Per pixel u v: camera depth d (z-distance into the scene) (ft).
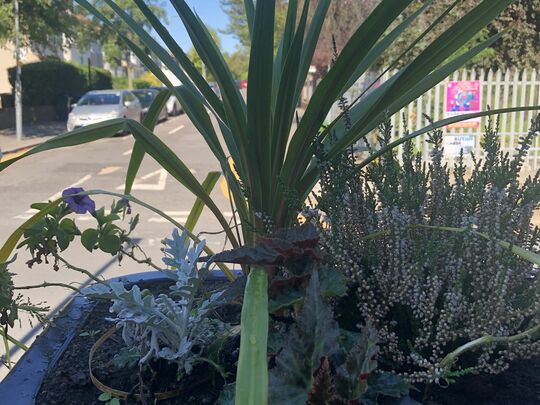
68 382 6.71
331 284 5.59
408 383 5.32
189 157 48.83
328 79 6.27
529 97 36.01
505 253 5.63
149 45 8.00
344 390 4.87
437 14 36.29
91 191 8.11
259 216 6.98
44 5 55.88
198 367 6.94
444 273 6.02
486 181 6.86
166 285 10.20
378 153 6.85
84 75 97.04
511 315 5.70
